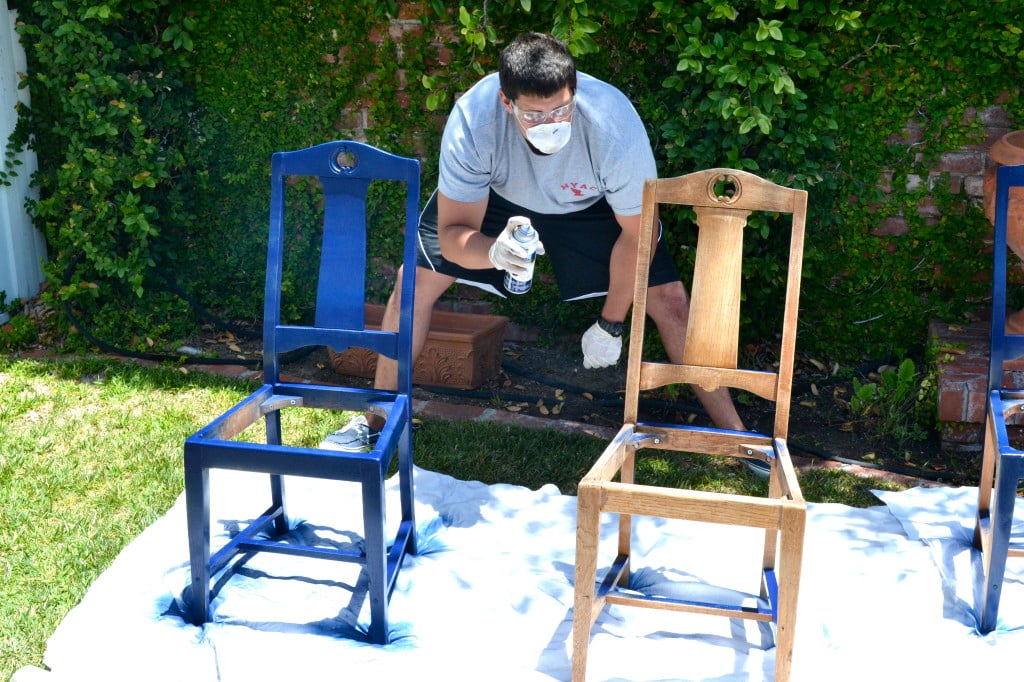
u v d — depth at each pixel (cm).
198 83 463
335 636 247
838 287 434
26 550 283
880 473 354
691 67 369
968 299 429
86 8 431
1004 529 244
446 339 411
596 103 298
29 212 487
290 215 475
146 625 246
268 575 275
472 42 390
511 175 318
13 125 471
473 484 331
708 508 211
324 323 272
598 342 351
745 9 383
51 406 389
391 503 316
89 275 473
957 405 361
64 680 226
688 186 248
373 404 270
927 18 393
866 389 384
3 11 457
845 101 409
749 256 412
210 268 491
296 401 271
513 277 284
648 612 262
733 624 258
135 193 465
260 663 230
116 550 284
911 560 285
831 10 375
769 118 376
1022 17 384
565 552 291
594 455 359
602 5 385
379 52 445
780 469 234
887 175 419
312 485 329
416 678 227
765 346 439
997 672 234
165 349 457
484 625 253
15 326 466
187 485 237
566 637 250
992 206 376
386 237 470
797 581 209
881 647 245
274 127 463
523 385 430
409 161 262
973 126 405
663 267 340
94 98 445
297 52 451
